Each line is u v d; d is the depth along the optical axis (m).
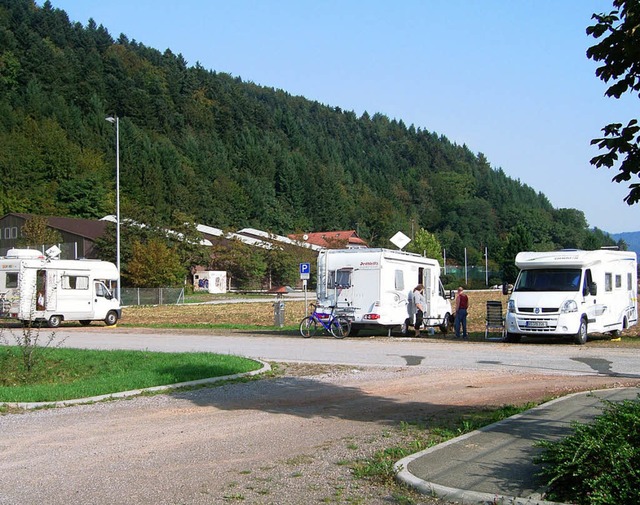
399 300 25.12
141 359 16.66
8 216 82.00
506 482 6.36
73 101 143.88
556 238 158.25
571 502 5.80
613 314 23.94
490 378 14.05
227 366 15.29
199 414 10.52
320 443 8.48
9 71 136.00
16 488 6.67
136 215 70.69
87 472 7.24
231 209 137.00
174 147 149.50
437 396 11.90
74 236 75.12
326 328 24.88
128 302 56.75
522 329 22.03
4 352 17.88
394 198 186.50
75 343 23.09
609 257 23.92
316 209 158.88
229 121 184.88
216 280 83.31
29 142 112.50
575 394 11.17
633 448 5.93
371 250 24.41
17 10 165.12
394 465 7.07
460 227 169.25
